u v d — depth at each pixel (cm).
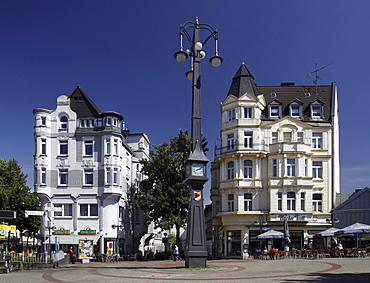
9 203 5612
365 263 2712
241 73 5281
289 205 4847
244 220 4847
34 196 5847
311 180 4884
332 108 5288
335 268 2366
